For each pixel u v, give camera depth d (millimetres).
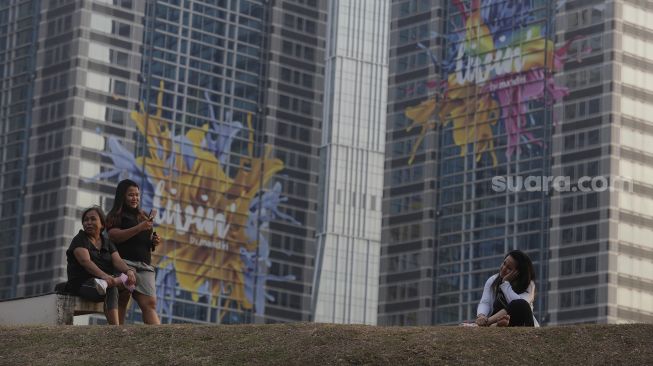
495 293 38594
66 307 39250
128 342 34750
